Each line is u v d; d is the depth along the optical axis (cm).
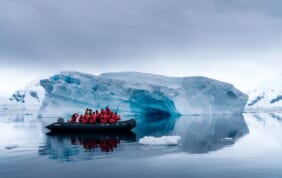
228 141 1418
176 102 4081
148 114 4400
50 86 3944
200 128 2211
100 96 3962
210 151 1109
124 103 4084
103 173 778
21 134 1822
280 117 4134
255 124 2612
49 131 2005
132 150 1148
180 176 740
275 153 1057
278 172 764
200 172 773
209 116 4062
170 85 4169
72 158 995
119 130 1905
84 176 752
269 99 12575
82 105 3956
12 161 952
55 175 763
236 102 4291
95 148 1218
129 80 4122
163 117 4050
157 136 1662
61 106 3906
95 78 3900
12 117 4509
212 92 4153
